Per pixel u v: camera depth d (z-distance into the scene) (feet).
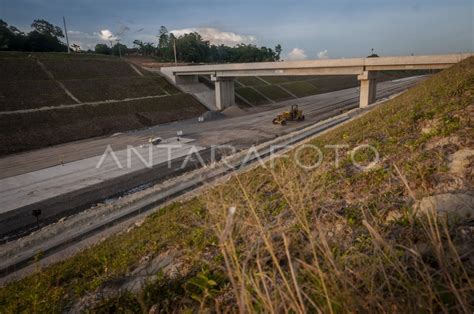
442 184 18.02
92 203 68.44
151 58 373.20
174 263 21.99
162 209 48.44
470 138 22.75
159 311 15.11
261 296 6.64
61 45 319.27
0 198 72.79
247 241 9.33
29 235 54.60
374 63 139.74
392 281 7.69
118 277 23.50
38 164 98.27
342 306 6.56
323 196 20.81
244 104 217.15
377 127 39.29
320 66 157.38
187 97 205.67
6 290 30.22
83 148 116.57
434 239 7.98
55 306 21.63
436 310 6.98
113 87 186.50
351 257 8.75
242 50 436.76
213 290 14.02
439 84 53.26
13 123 129.90
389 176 21.84
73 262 32.73
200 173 75.82
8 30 271.90
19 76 165.37
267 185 28.89
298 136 102.68
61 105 153.48
